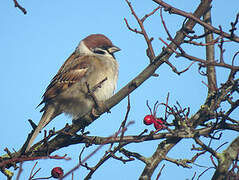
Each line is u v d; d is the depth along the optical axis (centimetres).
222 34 637
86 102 1084
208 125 833
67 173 489
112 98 843
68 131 880
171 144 796
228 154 736
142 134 782
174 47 761
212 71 868
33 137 924
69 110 1097
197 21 680
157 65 786
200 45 652
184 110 786
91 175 732
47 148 786
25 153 860
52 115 1097
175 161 779
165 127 768
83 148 731
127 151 804
